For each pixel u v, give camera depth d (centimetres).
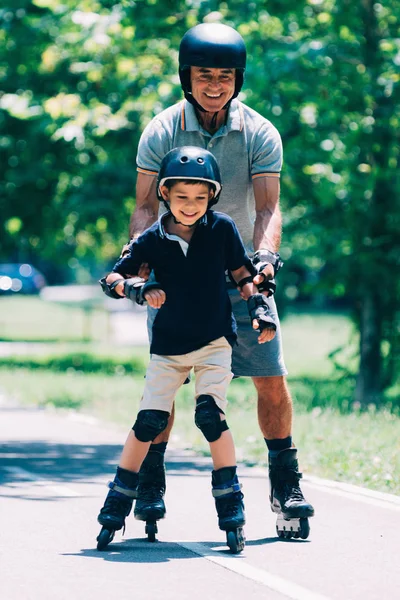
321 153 2192
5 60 2817
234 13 2145
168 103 2175
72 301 8462
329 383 2873
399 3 2180
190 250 815
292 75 2055
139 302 805
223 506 834
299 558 826
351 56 2150
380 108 2122
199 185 797
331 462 1327
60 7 2283
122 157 2702
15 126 3134
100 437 1692
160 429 835
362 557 832
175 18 2162
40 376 2956
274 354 878
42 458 1441
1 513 1022
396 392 2634
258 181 884
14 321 6219
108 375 3062
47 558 824
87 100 2486
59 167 3134
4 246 3491
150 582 749
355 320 2362
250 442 1533
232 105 882
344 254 2212
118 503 845
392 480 1199
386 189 2200
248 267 832
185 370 841
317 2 2223
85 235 3672
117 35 2212
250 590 729
